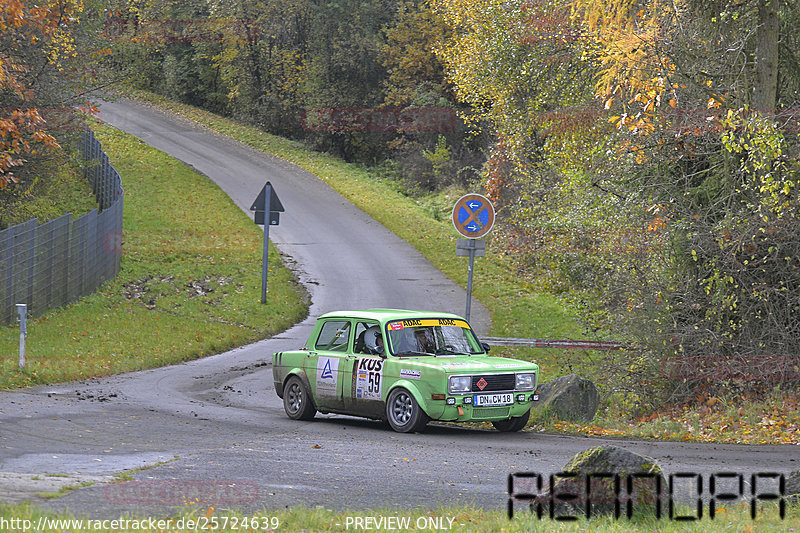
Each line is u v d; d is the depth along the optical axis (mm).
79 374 51969
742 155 44375
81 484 23250
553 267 65000
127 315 77500
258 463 28406
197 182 159500
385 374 38125
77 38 102812
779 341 44750
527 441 35812
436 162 188500
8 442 29766
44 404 40000
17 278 68562
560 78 84000
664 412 45688
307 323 84125
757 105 45281
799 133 43062
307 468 27906
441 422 42375
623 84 48844
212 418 39594
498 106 107500
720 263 45188
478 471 28406
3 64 69062
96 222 87938
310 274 104875
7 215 93750
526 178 98375
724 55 46625
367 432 37594
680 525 20141
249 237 123250
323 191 164250
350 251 118312
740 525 20094
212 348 68562
